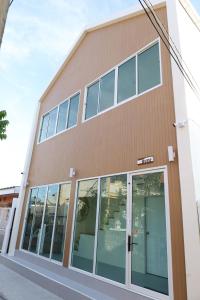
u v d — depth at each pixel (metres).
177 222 4.60
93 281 5.80
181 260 4.34
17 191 14.46
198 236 4.18
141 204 5.48
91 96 8.58
